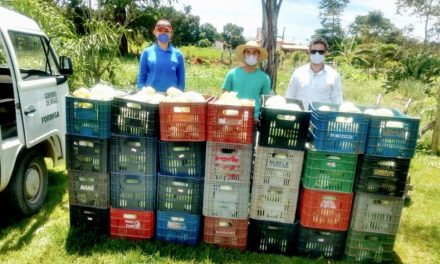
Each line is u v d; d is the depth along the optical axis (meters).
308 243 4.04
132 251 3.91
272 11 8.58
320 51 4.78
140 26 35.84
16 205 4.34
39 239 4.07
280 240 4.05
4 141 3.96
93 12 18.33
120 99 3.81
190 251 4.00
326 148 3.72
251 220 4.05
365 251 3.98
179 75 5.42
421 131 9.03
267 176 3.88
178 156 3.94
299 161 3.80
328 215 3.91
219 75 21.16
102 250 3.93
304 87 4.96
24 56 4.55
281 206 3.95
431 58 21.05
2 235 4.12
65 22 11.14
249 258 3.96
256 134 4.39
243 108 3.71
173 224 4.09
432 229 4.92
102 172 4.01
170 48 5.29
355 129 3.66
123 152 3.93
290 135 3.74
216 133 3.78
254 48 4.86
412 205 5.71
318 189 3.84
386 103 14.00
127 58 28.58
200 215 4.12
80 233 4.16
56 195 5.22
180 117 3.75
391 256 4.04
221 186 3.94
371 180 3.76
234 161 3.85
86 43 10.96
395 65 27.48
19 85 4.08
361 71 27.00
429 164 7.89
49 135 4.78
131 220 4.10
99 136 3.89
